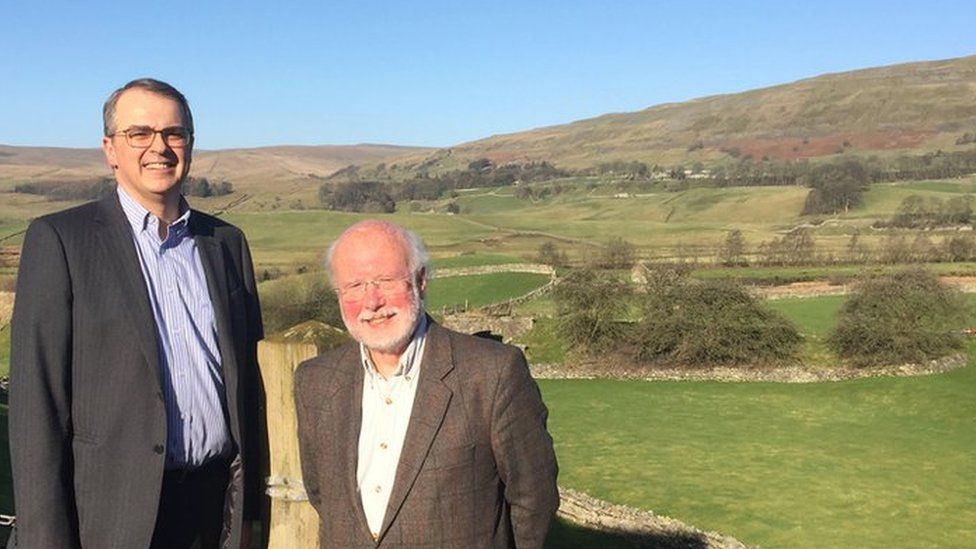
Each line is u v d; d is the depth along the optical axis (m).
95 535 3.78
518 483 3.87
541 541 3.96
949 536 22.08
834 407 38.66
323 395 3.91
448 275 71.81
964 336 47.44
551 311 57.19
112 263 3.89
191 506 4.07
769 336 45.72
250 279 4.48
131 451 3.79
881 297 45.66
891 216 128.38
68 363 3.77
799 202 153.25
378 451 3.82
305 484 4.00
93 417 3.79
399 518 3.71
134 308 3.86
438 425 3.73
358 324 3.74
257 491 4.26
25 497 3.62
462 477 3.73
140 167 4.00
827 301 58.22
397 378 3.86
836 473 28.12
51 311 3.71
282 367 4.14
